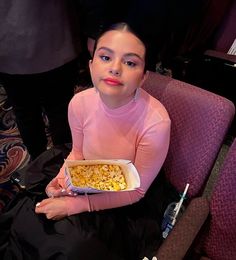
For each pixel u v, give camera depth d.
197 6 1.25
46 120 1.80
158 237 0.85
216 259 0.85
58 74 1.20
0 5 0.93
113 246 0.80
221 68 1.51
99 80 0.70
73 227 0.79
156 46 1.22
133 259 0.82
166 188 0.94
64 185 0.85
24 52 1.03
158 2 1.09
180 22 1.25
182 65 1.60
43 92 1.24
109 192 0.80
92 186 0.76
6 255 0.81
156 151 0.80
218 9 1.45
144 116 0.78
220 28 1.57
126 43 0.66
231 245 0.80
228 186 0.76
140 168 0.82
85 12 1.06
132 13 1.10
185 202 0.90
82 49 1.26
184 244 0.69
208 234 0.84
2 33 0.98
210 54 1.55
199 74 1.61
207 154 0.84
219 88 1.60
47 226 0.80
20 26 0.97
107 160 0.79
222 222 0.79
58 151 1.03
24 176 0.98
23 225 0.82
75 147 0.97
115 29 0.69
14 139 1.79
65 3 1.02
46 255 0.75
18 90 1.19
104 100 0.76
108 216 0.83
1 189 1.50
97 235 0.79
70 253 0.74
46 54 1.06
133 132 0.80
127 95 0.72
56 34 1.04
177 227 0.73
